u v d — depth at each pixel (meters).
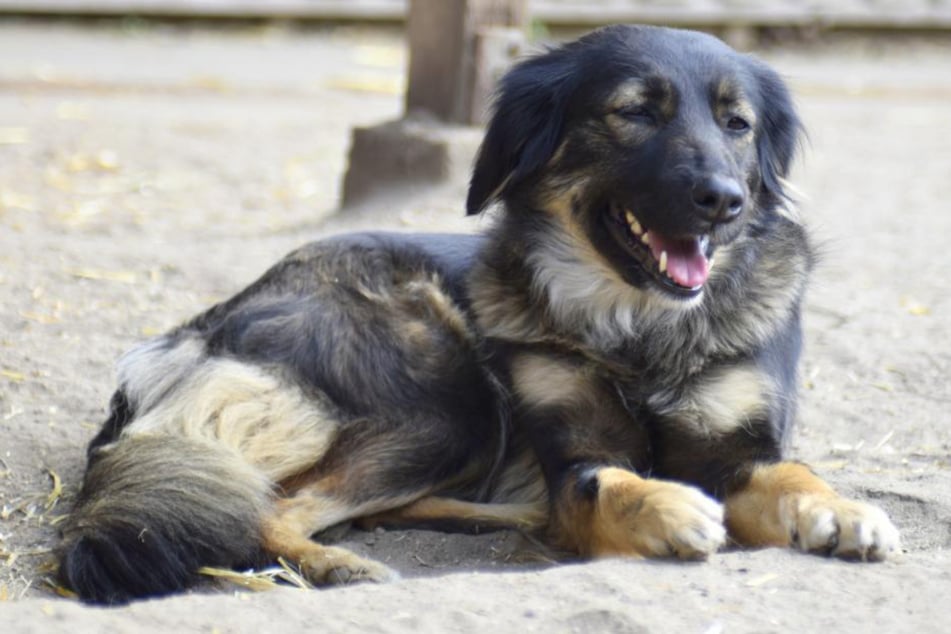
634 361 8.76
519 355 8.98
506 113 9.14
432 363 9.08
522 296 9.07
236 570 7.86
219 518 7.84
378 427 8.85
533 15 28.91
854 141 21.86
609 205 8.69
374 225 14.25
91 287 12.42
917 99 26.42
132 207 16.19
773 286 8.96
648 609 6.48
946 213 16.86
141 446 8.29
